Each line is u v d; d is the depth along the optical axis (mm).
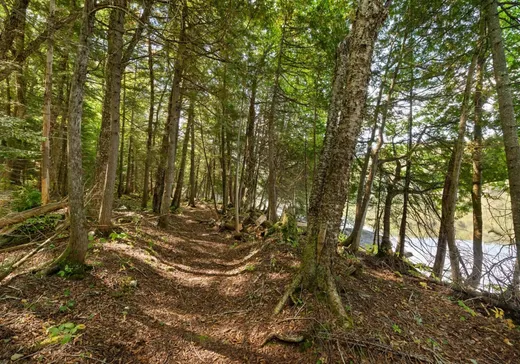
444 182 7836
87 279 4016
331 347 2922
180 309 4129
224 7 5879
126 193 20469
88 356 2609
